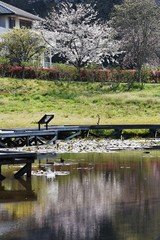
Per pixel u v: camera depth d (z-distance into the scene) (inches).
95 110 2578.7
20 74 3243.1
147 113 2522.1
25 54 3550.7
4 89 2923.2
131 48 3742.6
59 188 1018.7
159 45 3757.4
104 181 1088.8
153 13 3752.5
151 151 1590.8
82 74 3334.2
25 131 1734.7
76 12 4001.0
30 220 789.9
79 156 1475.1
